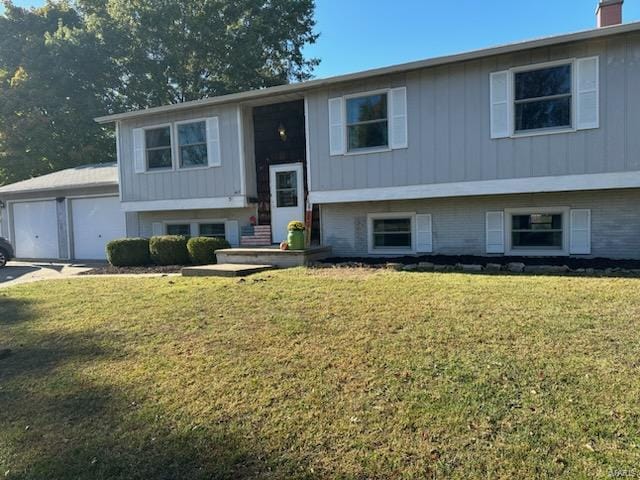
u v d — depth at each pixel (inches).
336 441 119.0
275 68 1098.1
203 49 972.6
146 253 469.7
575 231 347.9
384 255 412.2
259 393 146.0
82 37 906.1
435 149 365.1
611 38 307.4
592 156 318.0
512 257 359.6
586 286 242.8
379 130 386.3
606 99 311.9
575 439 112.5
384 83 378.3
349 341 181.9
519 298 224.7
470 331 182.9
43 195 635.5
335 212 428.8
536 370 146.8
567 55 319.6
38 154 923.4
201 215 510.9
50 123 922.1
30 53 886.4
